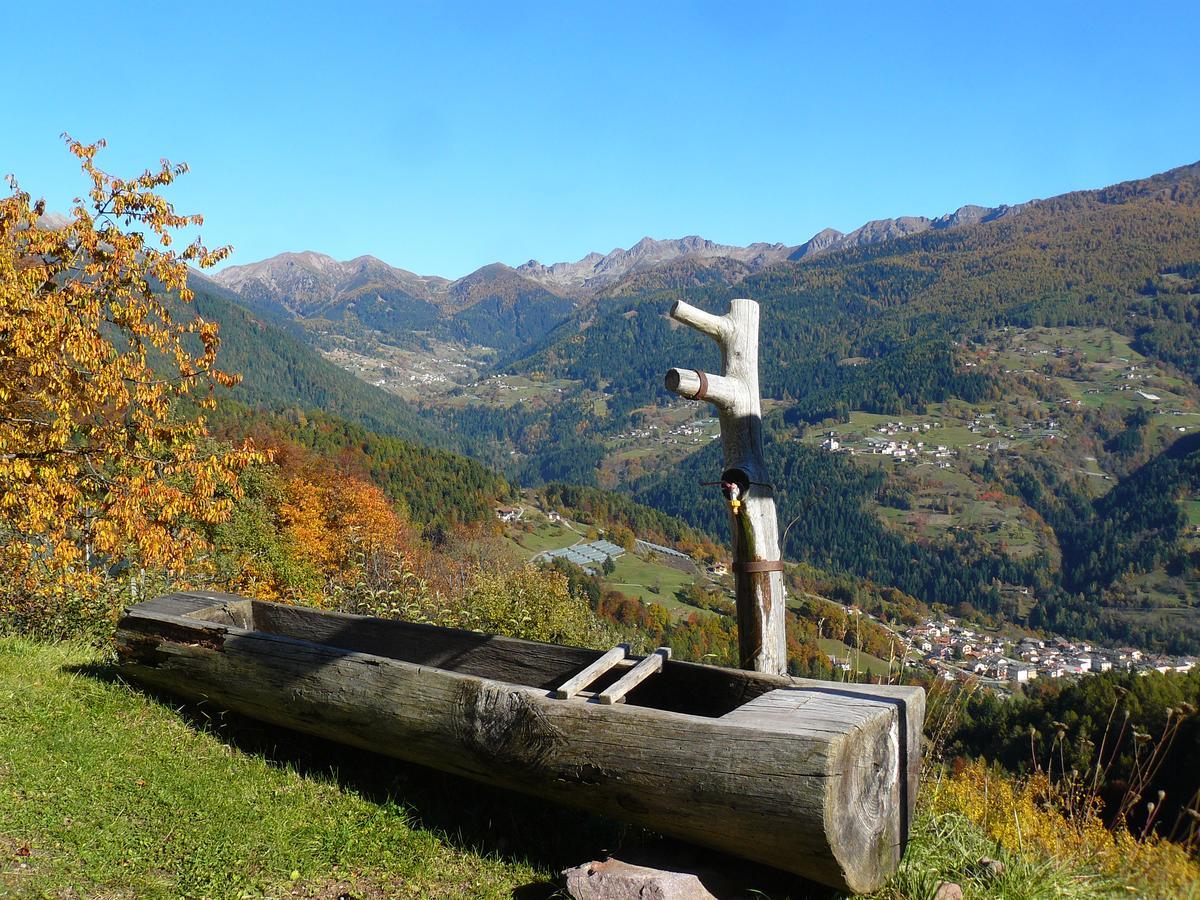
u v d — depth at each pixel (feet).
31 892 10.09
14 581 25.40
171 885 10.65
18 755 13.78
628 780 10.31
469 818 12.78
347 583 31.14
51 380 24.99
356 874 11.21
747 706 10.55
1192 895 9.12
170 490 27.09
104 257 26.21
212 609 19.04
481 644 16.58
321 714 14.10
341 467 187.32
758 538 13.60
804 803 8.89
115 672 18.49
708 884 9.91
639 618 191.52
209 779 13.82
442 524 215.10
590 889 9.81
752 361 14.07
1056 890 9.70
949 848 10.96
